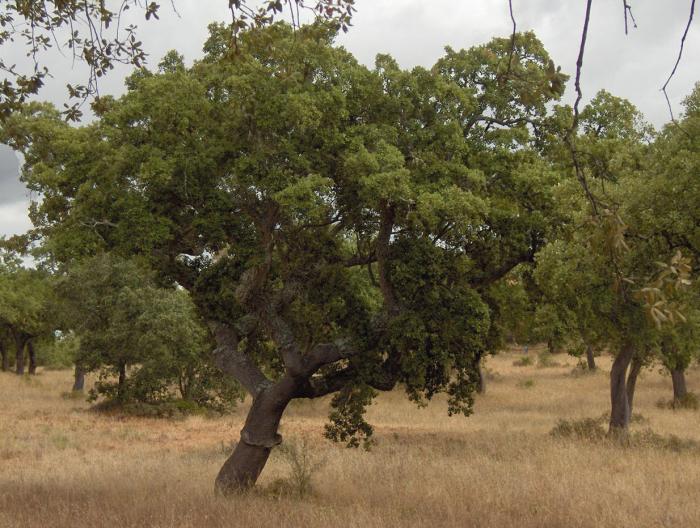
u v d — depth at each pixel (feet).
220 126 34.88
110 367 99.96
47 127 35.65
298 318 40.45
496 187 37.68
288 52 33.22
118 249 34.71
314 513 31.30
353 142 33.45
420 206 31.37
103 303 95.45
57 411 96.32
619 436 59.57
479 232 37.91
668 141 43.47
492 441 62.75
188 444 69.05
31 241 38.55
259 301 38.40
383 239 36.19
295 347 38.42
